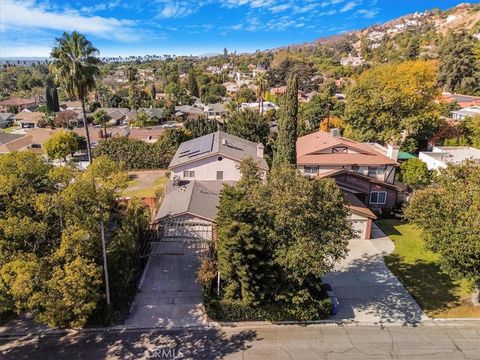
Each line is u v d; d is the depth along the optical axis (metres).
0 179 16.41
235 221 18.14
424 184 38.47
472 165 21.28
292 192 18.36
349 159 38.56
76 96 36.62
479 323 20.20
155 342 18.16
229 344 18.14
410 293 22.95
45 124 96.56
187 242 26.44
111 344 17.98
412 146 53.09
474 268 19.19
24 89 164.12
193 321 19.75
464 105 77.06
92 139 73.62
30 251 16.81
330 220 18.83
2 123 100.88
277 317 19.84
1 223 15.58
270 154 48.31
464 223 18.88
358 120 54.12
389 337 18.92
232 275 19.30
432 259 27.23
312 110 80.00
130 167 53.31
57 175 18.25
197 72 181.62
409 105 50.84
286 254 18.22
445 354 17.69
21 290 14.72
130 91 133.00
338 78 149.88
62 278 16.08
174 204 27.41
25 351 17.45
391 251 28.64
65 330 18.95
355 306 21.56
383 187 36.41
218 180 35.09
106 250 19.53
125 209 24.48
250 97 136.38
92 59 35.56
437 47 140.12
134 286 22.27
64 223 18.19
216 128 57.56
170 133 54.88
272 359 17.12
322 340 18.59
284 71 158.88
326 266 18.58
